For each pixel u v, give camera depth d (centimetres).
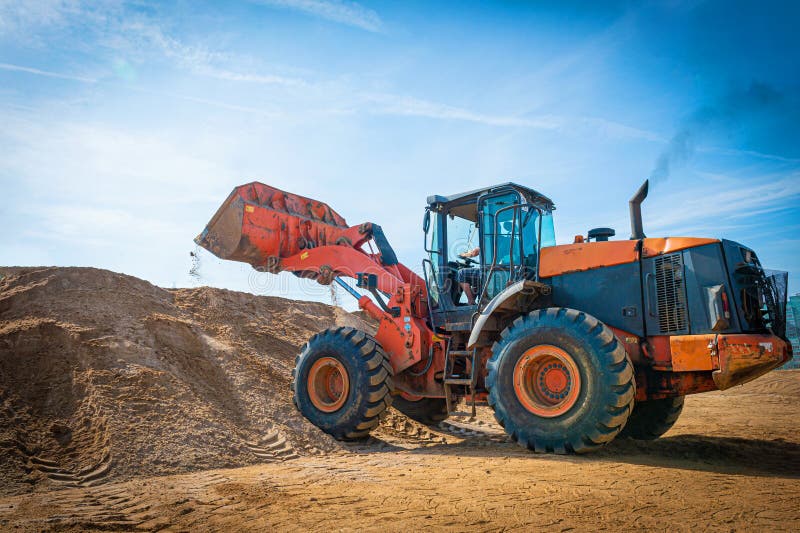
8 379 592
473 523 309
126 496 399
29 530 311
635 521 309
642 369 593
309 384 738
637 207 645
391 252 851
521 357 588
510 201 704
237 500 379
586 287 632
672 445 632
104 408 555
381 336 770
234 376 745
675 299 571
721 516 318
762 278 569
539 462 512
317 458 602
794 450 622
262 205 839
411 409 857
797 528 295
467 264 766
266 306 1123
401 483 429
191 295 991
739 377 524
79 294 784
